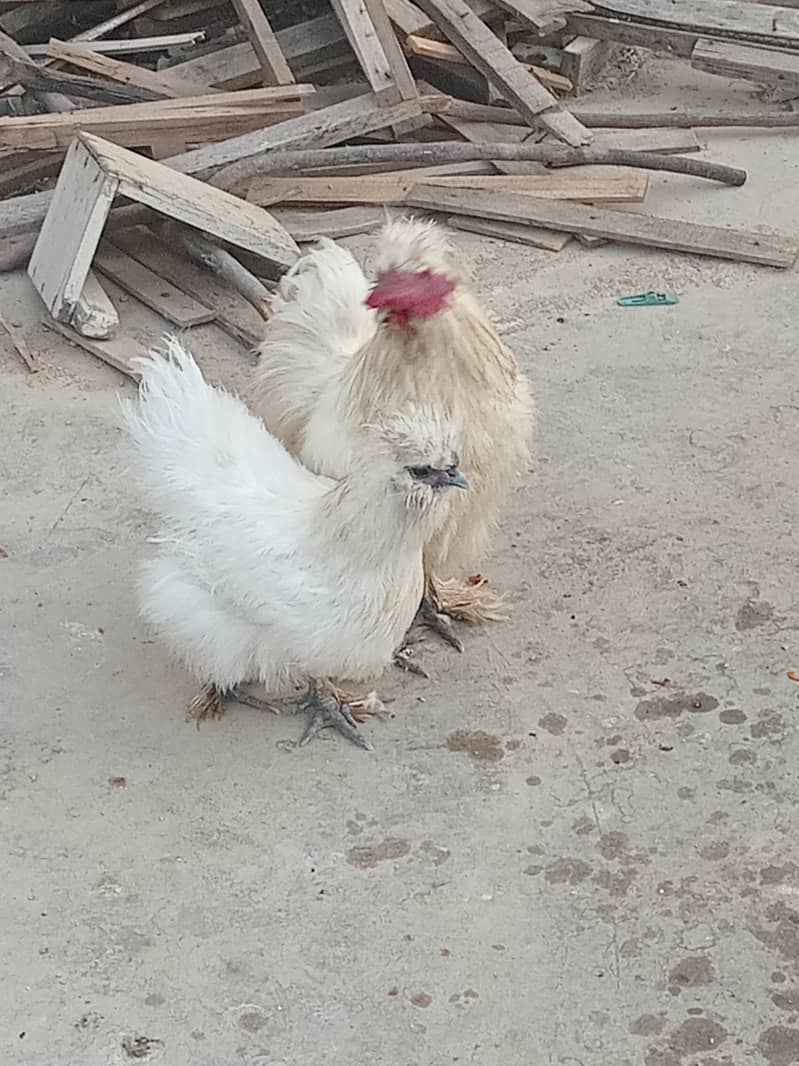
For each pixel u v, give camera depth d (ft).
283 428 4.90
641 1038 3.88
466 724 4.73
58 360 6.43
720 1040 3.87
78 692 4.84
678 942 4.09
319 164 7.52
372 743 4.67
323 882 4.26
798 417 5.98
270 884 4.25
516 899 4.20
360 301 4.91
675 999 3.96
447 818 4.43
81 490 5.68
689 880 4.24
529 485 5.66
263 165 7.43
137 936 4.13
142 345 6.46
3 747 4.66
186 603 4.49
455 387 4.47
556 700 4.80
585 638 5.02
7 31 8.80
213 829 4.41
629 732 4.67
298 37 8.49
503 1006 3.95
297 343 4.90
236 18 8.93
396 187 7.57
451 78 8.48
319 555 4.29
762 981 4.00
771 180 7.72
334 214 7.48
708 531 5.42
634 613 5.11
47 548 5.41
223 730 4.72
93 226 6.34
